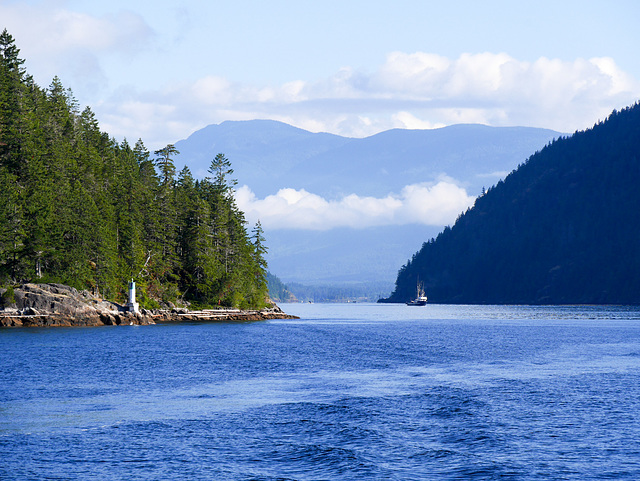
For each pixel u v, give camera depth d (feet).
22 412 123.13
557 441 105.91
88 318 364.58
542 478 88.43
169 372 179.52
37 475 87.81
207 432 109.50
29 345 247.50
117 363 197.06
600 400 140.67
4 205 332.19
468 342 309.42
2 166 359.87
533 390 153.48
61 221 358.84
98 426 112.68
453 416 122.83
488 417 122.31
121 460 94.43
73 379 163.63
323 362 209.67
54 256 355.36
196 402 134.82
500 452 99.55
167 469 90.79
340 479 87.35
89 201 373.81
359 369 192.65
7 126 371.97
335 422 117.08
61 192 365.40
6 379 161.58
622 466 93.35
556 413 126.52
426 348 272.31
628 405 135.13
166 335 315.37
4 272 345.51
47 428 110.93
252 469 91.09
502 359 227.20
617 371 192.75
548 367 202.90
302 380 167.63
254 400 137.49
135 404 132.05
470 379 172.55
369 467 92.02
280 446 101.71
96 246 376.89
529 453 99.14
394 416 122.31
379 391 150.10
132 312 395.34
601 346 287.89
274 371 185.37
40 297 349.20
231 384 159.53
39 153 372.17
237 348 254.68
